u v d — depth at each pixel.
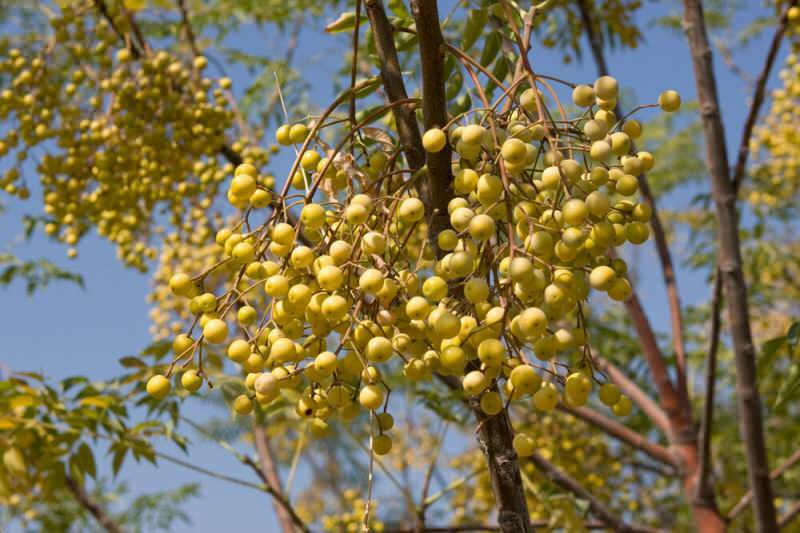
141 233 4.20
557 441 4.89
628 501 5.28
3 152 3.70
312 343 1.63
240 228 1.76
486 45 2.48
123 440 3.19
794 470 5.87
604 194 1.54
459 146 1.60
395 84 1.89
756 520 3.44
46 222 4.43
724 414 6.67
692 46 3.66
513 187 1.68
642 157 1.70
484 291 1.47
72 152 3.70
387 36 1.93
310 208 1.61
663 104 1.74
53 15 3.97
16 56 3.80
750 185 6.36
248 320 1.67
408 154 1.83
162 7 4.71
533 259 1.53
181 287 1.65
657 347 4.47
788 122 5.72
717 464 6.11
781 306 6.61
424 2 1.66
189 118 3.74
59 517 6.88
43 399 3.10
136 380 3.25
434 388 4.42
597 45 4.48
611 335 5.05
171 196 3.85
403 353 1.62
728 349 6.50
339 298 1.50
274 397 1.55
